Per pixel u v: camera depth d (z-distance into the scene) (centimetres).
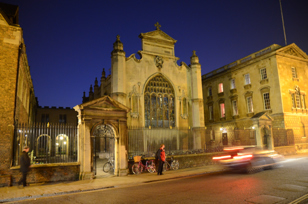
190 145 2686
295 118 2973
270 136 2427
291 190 898
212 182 1140
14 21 1711
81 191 1061
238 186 1005
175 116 2727
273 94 3003
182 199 826
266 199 782
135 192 989
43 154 2341
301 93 3139
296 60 3219
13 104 1319
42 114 4872
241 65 3459
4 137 1246
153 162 1648
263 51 3188
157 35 2759
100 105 1484
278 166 1602
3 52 1345
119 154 1498
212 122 3947
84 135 1398
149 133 2500
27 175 1227
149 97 2634
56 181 1286
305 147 2934
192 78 2831
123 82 2408
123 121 1548
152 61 2689
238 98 3497
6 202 886
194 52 2908
